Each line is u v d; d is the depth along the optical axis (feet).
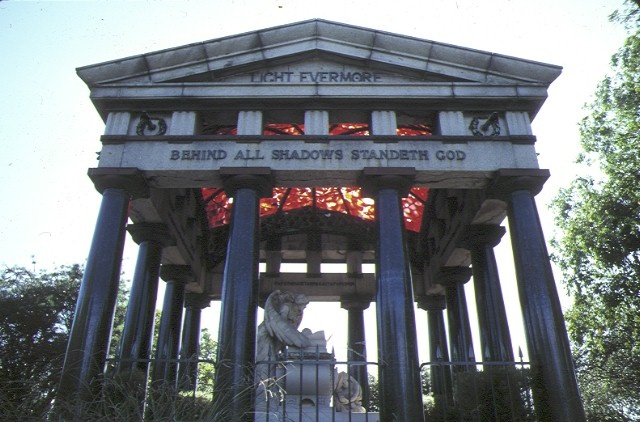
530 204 47.73
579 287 91.71
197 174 48.49
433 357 69.46
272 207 77.97
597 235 87.45
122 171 47.47
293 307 50.34
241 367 39.50
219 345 40.88
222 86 51.55
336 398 46.50
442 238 67.36
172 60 52.11
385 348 41.73
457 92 51.47
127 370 41.45
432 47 52.75
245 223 46.03
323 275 73.00
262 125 51.16
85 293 43.19
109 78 51.60
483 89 51.70
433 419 46.60
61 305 97.66
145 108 51.26
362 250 74.69
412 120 53.06
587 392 64.28
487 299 55.01
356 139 49.60
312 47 52.95
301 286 72.43
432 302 72.28
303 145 49.29
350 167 48.42
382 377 40.98
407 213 75.92
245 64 52.34
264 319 48.98
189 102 51.26
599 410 59.62
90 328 41.83
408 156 49.03
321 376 45.03
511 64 52.34
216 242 73.31
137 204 52.54
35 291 96.84
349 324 71.31
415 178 48.80
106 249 44.93
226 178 48.16
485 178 49.52
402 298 43.27
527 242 46.19
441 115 51.57
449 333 65.26
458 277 65.67
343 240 75.10
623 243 84.53
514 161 49.03
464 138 49.67
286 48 52.90
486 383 41.42
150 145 49.26
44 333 92.68
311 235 74.84
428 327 71.77
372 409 77.20
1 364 83.76
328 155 48.85
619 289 86.22
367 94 51.21
